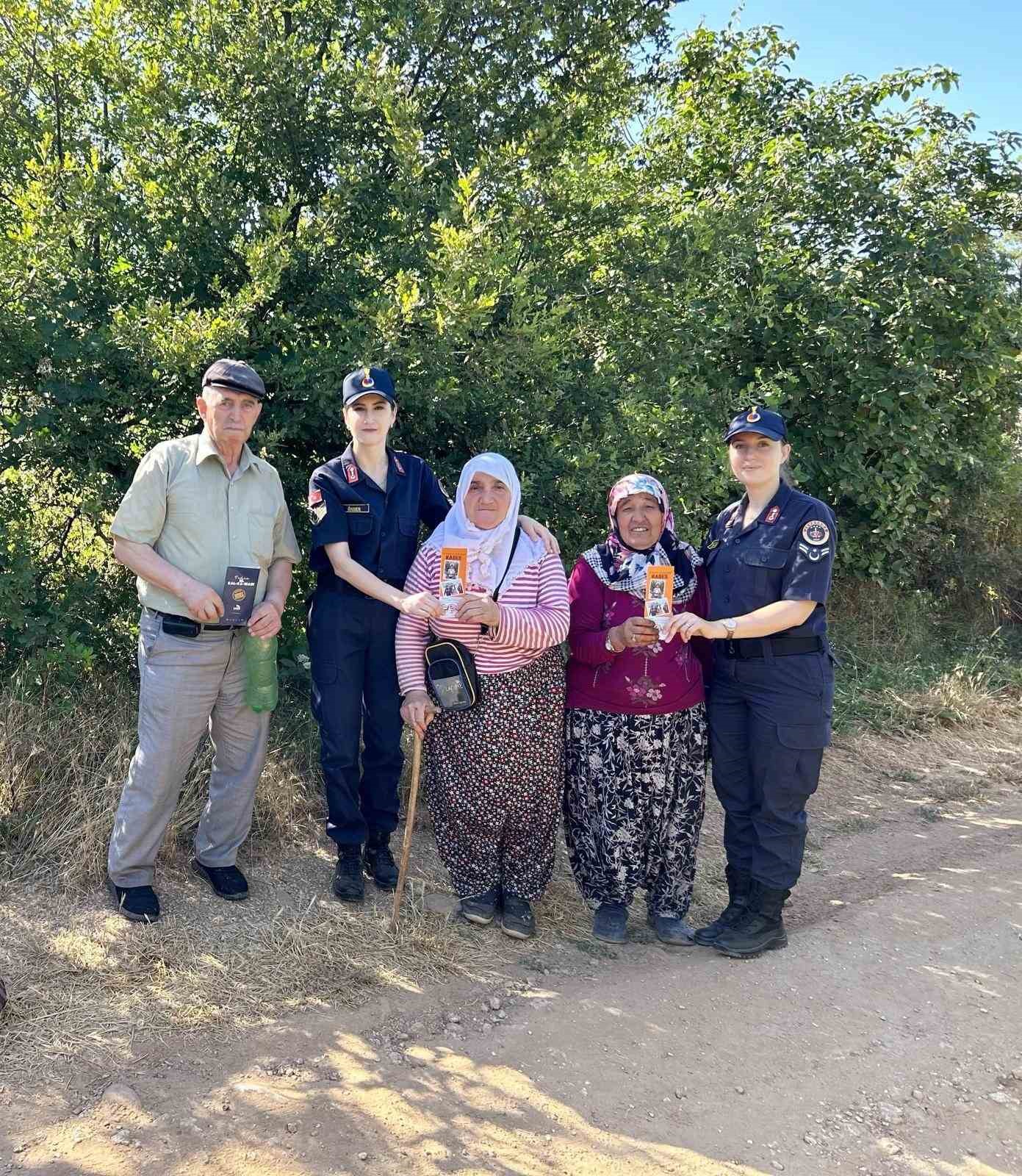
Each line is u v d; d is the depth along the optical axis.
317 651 3.61
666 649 3.48
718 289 6.29
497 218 4.80
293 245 4.84
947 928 3.89
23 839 3.70
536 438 4.85
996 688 7.40
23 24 4.77
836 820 5.12
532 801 3.50
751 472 3.43
